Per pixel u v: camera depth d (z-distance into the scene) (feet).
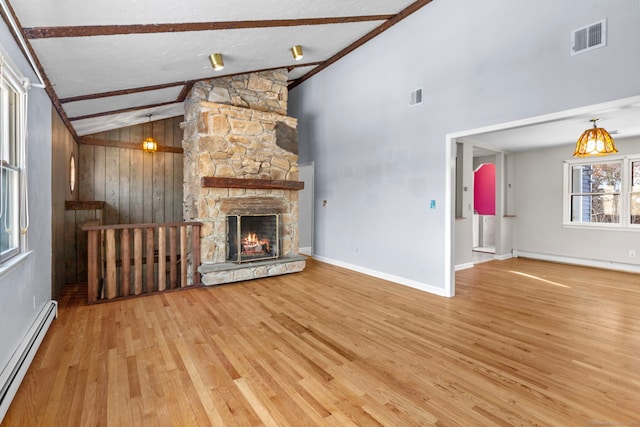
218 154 14.65
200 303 12.03
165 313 10.96
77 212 14.71
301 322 10.25
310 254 22.95
